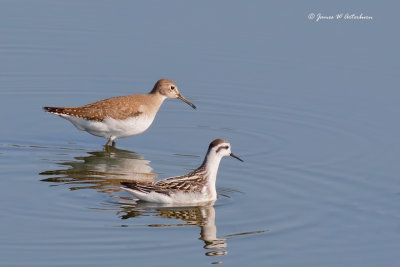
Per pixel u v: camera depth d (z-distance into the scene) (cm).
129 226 1727
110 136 2370
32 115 2564
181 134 2448
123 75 2858
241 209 1858
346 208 1880
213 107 2664
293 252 1650
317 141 2364
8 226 1706
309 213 1847
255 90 2773
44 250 1600
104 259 1573
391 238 1722
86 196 1892
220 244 1667
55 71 2883
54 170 2097
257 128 2486
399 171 2117
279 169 2134
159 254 1606
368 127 2462
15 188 1938
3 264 1535
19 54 3006
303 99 2698
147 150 2308
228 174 2092
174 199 1853
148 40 3122
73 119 2342
